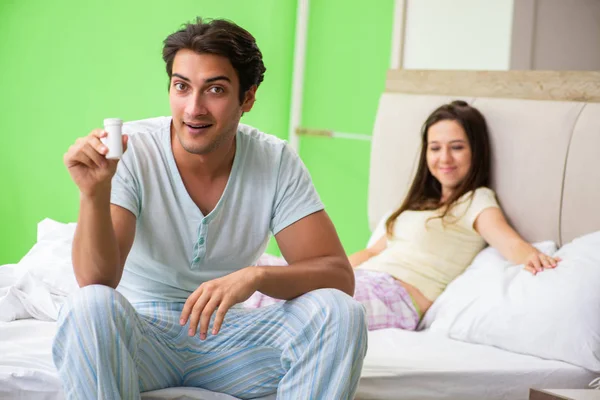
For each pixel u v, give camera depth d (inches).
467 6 153.4
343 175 181.8
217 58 76.8
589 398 80.5
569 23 151.6
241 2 177.8
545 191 124.6
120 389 70.5
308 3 186.4
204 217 81.3
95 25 161.3
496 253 121.4
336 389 73.8
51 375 76.8
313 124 187.9
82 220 72.5
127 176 79.7
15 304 96.0
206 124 77.6
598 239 111.1
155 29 167.0
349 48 179.8
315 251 84.0
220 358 79.6
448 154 127.6
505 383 96.1
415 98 145.4
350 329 74.4
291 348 76.0
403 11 165.3
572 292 103.7
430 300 120.2
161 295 83.3
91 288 71.9
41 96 158.7
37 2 156.3
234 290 74.0
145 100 167.5
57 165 161.3
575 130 122.6
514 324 105.1
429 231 124.3
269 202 84.5
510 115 129.5
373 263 125.8
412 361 95.5
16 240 160.1
